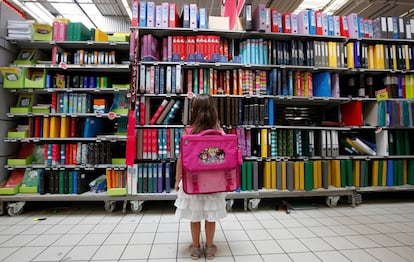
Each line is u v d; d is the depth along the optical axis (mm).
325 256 1643
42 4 5078
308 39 2967
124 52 3012
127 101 2744
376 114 2998
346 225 2219
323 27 2949
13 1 4805
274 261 1573
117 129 2850
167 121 2680
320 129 2840
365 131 3244
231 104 2691
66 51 2869
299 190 2686
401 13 5113
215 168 1455
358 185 2875
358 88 3100
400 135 3037
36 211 2621
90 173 2812
